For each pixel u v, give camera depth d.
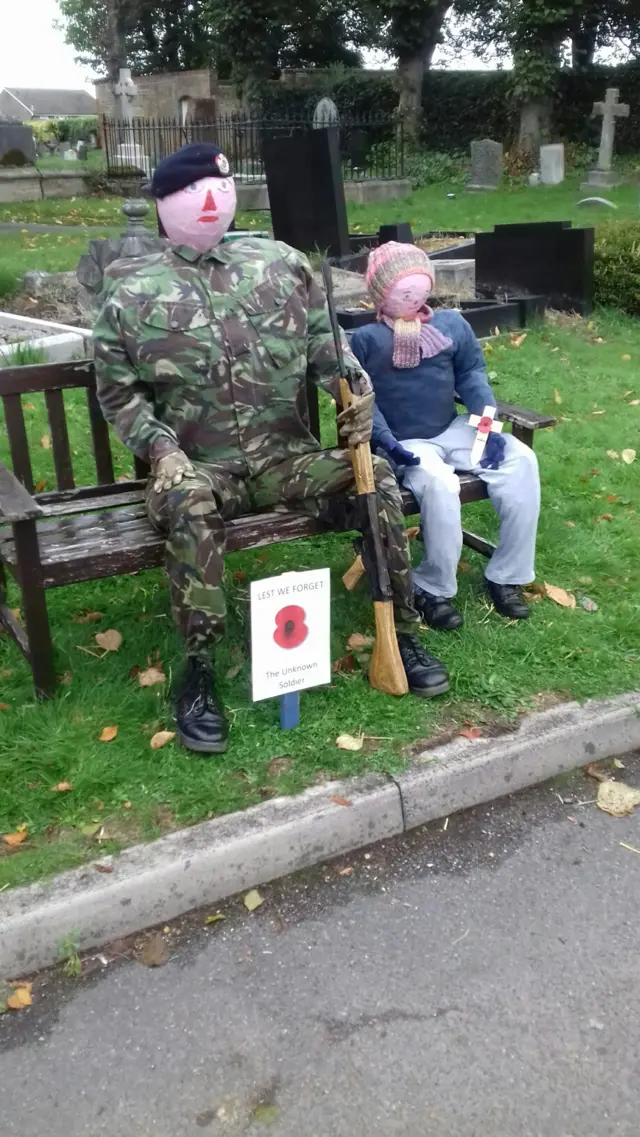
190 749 2.68
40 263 9.73
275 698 2.95
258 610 2.55
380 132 23.12
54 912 2.18
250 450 3.02
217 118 21.50
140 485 3.51
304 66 25.81
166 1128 1.82
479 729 2.82
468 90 22.73
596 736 2.89
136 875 2.27
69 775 2.60
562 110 21.78
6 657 3.15
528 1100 1.87
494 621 3.39
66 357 6.20
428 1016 2.06
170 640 3.23
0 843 2.38
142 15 30.22
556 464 4.86
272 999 2.10
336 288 8.05
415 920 2.32
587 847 2.57
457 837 2.60
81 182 19.30
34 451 4.89
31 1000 2.11
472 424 3.37
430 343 3.36
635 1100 1.87
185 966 2.20
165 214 2.90
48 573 2.74
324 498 3.04
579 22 20.81
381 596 2.89
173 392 2.93
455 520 3.18
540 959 2.21
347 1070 1.93
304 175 9.23
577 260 7.89
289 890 2.41
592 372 6.64
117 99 21.91
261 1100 1.87
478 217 14.23
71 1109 1.86
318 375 3.16
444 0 21.66
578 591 3.63
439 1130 1.81
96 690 2.95
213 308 2.91
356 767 2.63
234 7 21.97
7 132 20.19
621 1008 2.08
